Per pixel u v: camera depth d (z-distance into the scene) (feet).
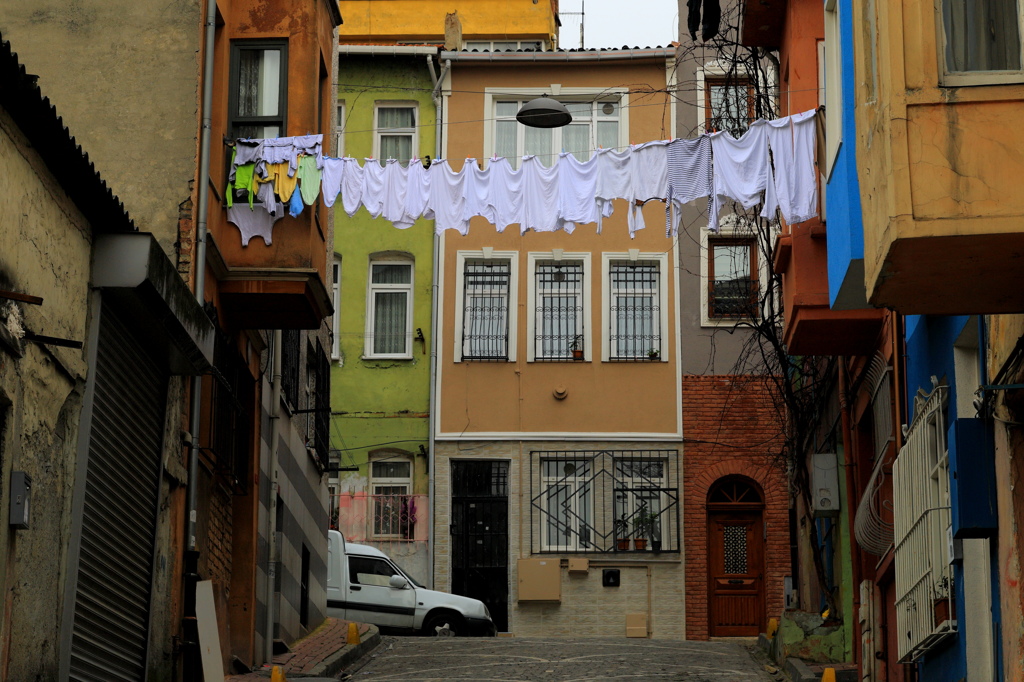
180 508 46.80
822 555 70.44
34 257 31.63
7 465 29.81
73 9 49.93
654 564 97.14
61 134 31.17
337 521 98.63
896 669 49.55
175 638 45.62
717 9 53.01
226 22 52.06
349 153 103.60
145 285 36.09
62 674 33.35
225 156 51.08
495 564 97.81
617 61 102.73
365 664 62.59
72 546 34.17
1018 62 27.32
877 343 50.31
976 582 37.04
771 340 64.85
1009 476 32.04
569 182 49.80
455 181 50.44
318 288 52.01
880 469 49.21
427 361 100.99
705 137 48.44
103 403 37.17
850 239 36.88
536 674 56.44
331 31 58.13
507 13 120.57
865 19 30.50
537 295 101.19
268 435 61.72
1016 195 26.61
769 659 61.05
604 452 98.58
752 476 97.60
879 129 28.14
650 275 101.09
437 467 99.19
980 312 29.45
